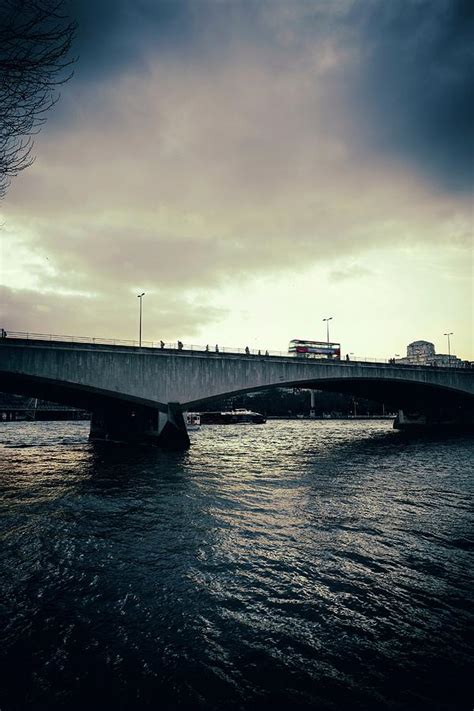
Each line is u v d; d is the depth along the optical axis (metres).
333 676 8.47
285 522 19.00
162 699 7.82
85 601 11.56
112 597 11.79
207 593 11.98
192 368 49.09
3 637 9.86
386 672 8.59
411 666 8.77
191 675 8.51
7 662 8.93
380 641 9.66
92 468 35.22
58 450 49.06
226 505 22.22
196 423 113.31
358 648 9.41
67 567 13.93
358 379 63.34
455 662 8.89
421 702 7.73
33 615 10.85
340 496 24.34
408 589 12.20
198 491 25.78
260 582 12.68
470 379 78.38
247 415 129.38
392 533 17.34
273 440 64.69
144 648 9.44
